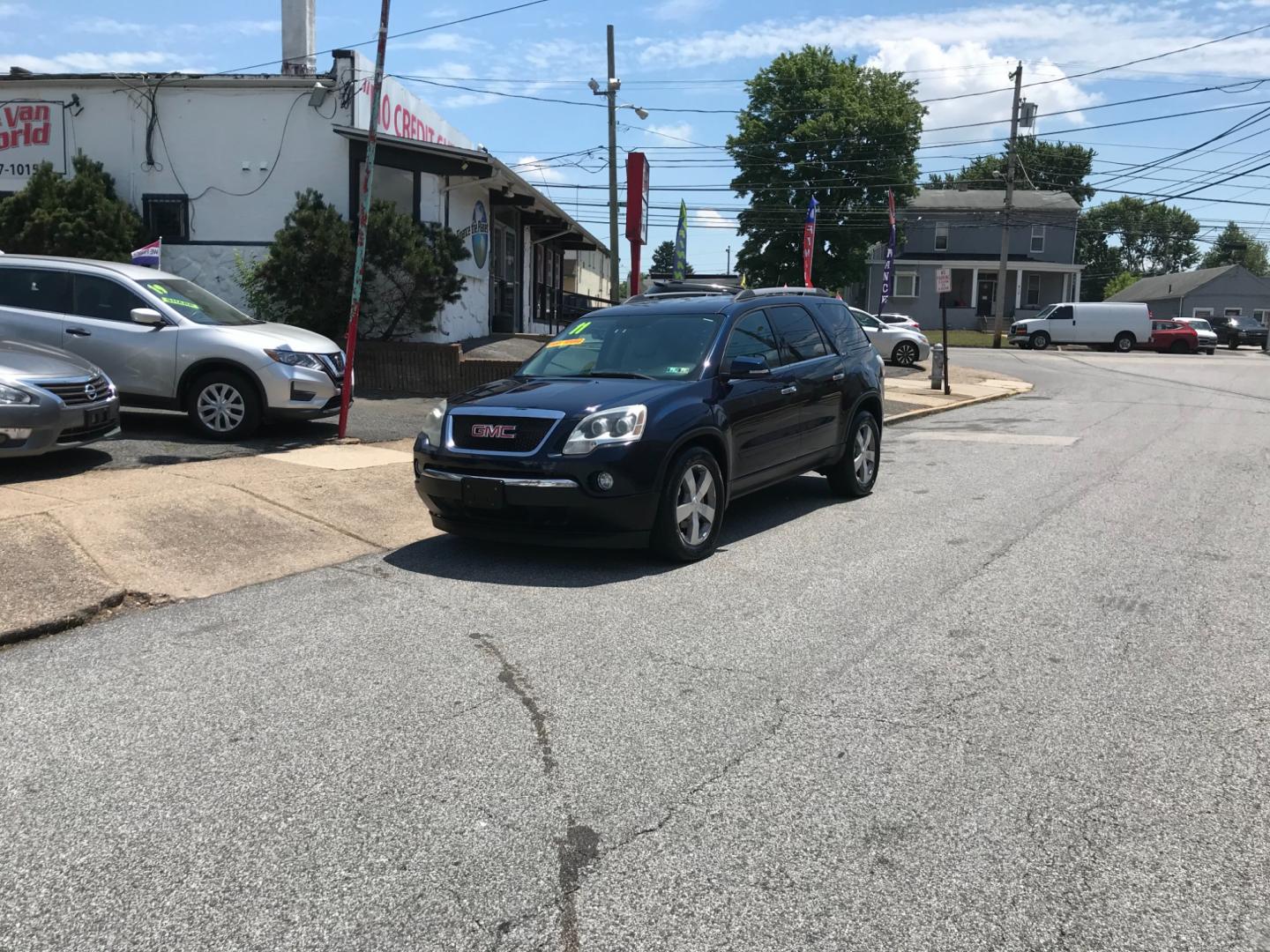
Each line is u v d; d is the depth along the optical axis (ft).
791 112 161.17
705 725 13.19
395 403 46.42
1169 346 137.59
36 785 11.50
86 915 9.07
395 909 9.16
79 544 20.56
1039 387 75.36
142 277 35.22
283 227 53.11
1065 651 16.19
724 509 23.03
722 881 9.58
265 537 22.80
